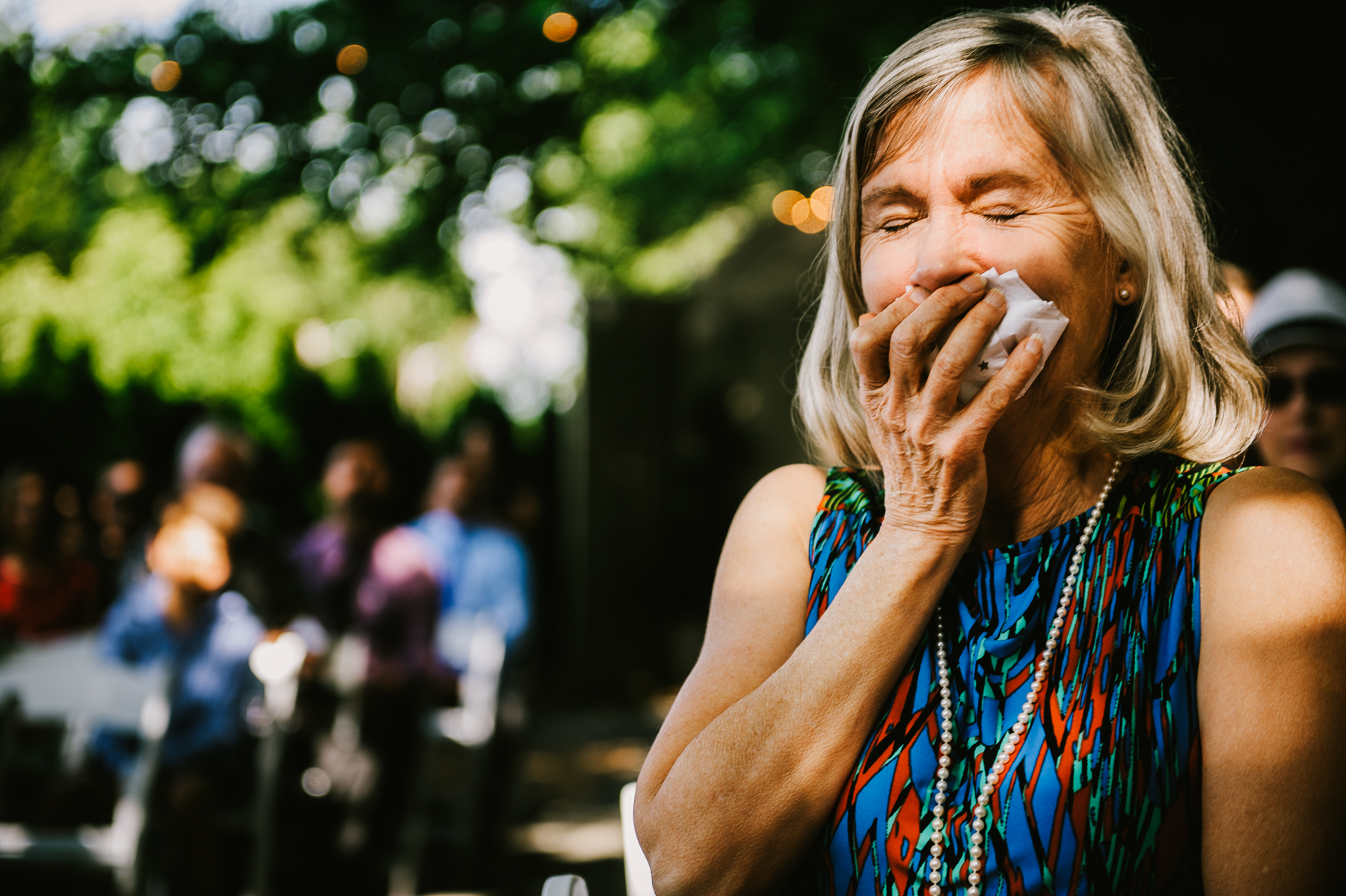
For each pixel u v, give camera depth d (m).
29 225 9.16
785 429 10.73
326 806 5.11
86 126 5.74
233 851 4.90
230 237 5.75
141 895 3.86
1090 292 1.13
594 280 10.95
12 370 9.32
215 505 4.63
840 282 1.27
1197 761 1.04
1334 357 2.17
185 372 11.12
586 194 9.70
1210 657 1.05
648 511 10.49
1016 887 1.04
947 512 1.10
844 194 1.23
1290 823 0.96
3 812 4.16
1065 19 1.22
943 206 1.13
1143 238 1.13
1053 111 1.12
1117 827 1.03
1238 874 0.97
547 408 11.59
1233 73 3.59
